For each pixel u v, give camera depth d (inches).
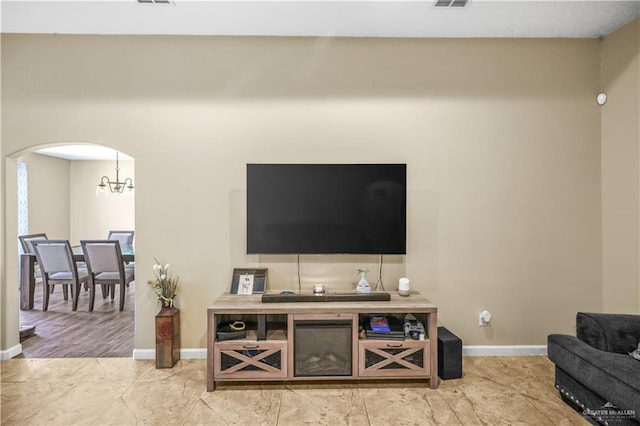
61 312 175.2
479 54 123.6
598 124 124.2
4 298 121.0
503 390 100.9
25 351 127.2
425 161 123.4
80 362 118.6
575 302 124.3
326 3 103.8
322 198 117.0
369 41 123.3
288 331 101.3
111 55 121.2
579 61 124.0
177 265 122.3
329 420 87.0
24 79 121.1
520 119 123.9
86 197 284.0
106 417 87.9
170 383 104.6
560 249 124.2
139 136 121.6
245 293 116.4
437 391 100.4
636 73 111.8
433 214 123.7
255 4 104.3
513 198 124.0
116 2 103.3
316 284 122.8
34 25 115.5
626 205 115.7
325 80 123.1
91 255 175.0
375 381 106.4
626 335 86.3
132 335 143.0
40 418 87.4
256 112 122.7
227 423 85.9
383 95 123.4
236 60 122.3
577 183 124.1
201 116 122.2
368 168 117.0
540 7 105.7
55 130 121.0
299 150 123.0
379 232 117.6
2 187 121.3
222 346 100.3
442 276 124.0
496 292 124.3
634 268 113.6
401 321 114.6
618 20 112.7
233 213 122.7
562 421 86.3
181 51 121.8
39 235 205.2
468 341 124.3
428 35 121.9
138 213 121.7
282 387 102.6
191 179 122.3
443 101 123.5
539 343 124.5
